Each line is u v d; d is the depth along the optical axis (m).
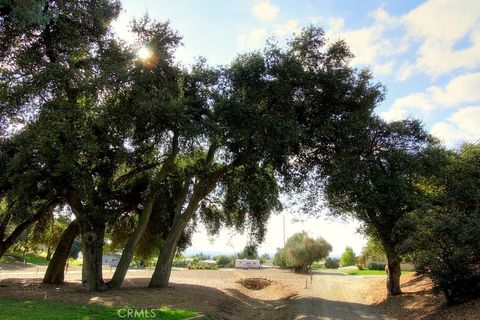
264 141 19.72
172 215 27.09
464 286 14.66
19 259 53.16
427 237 15.02
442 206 19.81
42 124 16.47
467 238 13.76
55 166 17.11
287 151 20.09
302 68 20.41
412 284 26.19
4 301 14.88
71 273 38.75
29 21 13.04
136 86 19.42
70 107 17.45
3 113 17.53
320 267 73.88
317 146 21.73
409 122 20.64
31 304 14.43
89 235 19.89
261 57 20.53
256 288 35.50
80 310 13.88
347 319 17.16
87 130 17.92
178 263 76.19
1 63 17.67
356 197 21.16
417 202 18.81
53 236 28.89
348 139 20.42
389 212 20.48
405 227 18.44
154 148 22.59
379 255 31.27
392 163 20.27
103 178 20.86
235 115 19.45
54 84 17.75
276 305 24.38
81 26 19.56
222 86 21.56
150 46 20.05
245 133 19.41
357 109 20.81
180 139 21.80
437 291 15.45
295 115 20.91
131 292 20.31
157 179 22.36
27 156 16.94
